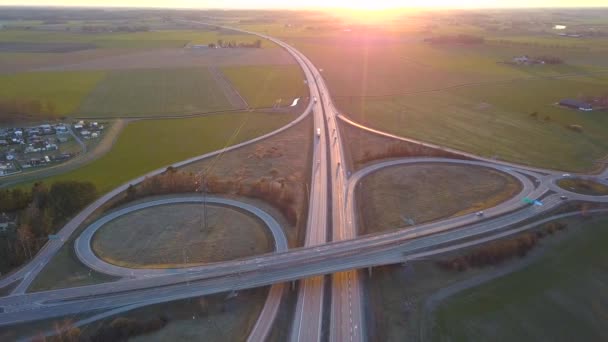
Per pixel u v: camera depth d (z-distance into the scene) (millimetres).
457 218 122750
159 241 110438
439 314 91312
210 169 154875
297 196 136250
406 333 86250
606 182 147000
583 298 97812
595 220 125125
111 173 151500
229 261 101500
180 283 93750
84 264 101312
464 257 106000
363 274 101688
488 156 168750
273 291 94875
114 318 85500
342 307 91625
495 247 108625
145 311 87375
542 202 132625
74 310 87250
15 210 123500
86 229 115562
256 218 122250
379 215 125938
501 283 100812
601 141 187125
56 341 79500
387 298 95125
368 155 166875
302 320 87812
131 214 123125
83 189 128875
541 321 91188
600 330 90000
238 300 91875
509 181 147250
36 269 99938
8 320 84938
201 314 88062
